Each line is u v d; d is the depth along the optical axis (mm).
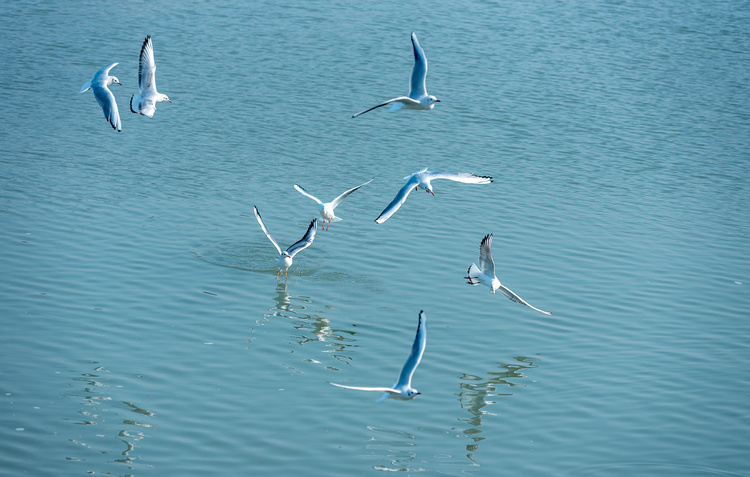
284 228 30953
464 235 31203
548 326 25125
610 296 27047
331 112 42781
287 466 18406
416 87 19906
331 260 29062
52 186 32812
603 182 37156
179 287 26328
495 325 25109
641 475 18516
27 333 22938
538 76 50625
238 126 40375
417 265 28844
